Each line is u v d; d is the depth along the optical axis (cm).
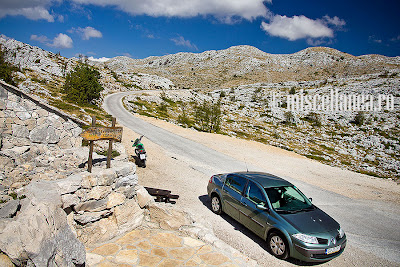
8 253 333
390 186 1509
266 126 6462
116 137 615
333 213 959
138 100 7062
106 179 568
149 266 472
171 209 655
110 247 525
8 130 698
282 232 553
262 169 1639
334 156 4134
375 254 648
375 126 6944
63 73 6862
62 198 486
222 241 604
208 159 1755
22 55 6931
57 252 386
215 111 4928
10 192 656
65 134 835
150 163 1424
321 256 523
